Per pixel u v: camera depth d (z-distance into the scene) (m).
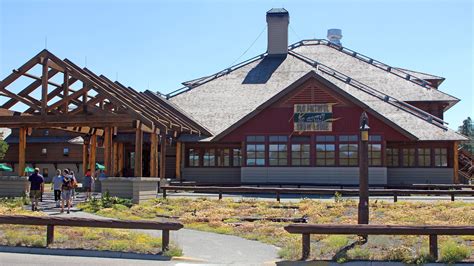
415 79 49.12
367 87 45.53
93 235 15.98
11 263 12.82
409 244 14.72
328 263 12.86
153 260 13.41
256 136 39.66
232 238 16.94
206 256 14.09
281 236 17.06
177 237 16.97
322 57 54.47
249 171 39.50
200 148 41.88
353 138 38.25
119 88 31.41
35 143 57.28
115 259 13.44
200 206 25.31
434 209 22.94
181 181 40.47
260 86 47.78
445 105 45.75
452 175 39.19
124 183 26.92
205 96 47.09
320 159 38.62
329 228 13.49
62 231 16.75
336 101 38.59
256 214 22.42
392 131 37.94
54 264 12.75
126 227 14.34
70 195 23.36
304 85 39.00
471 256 13.17
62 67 27.62
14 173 57.25
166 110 37.59
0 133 60.25
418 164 39.72
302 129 38.91
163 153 34.91
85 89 27.47
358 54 54.44
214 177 41.47
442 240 15.11
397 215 21.02
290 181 38.88
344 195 30.58
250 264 13.11
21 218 14.77
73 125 28.58
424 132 38.72
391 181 39.81
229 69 51.53
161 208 24.61
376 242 14.81
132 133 40.75
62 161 56.81
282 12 52.75
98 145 44.50
